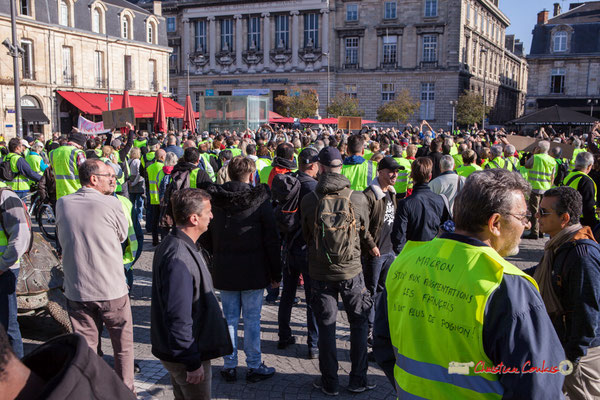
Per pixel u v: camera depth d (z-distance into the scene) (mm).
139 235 8469
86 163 4430
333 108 54938
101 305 4328
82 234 4262
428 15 56719
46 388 1247
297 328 6465
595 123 23156
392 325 2346
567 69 56000
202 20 66375
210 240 4957
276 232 4898
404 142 17062
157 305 3535
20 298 5520
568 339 3373
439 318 2080
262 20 63250
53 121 41281
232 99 26047
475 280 1999
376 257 5754
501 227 2139
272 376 5148
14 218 4383
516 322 1899
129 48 47594
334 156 4980
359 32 59219
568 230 3502
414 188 5520
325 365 4734
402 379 2229
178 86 68750
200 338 3539
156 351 3549
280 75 62844
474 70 64375
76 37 42594
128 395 1430
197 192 3625
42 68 40094
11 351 1251
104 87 45250
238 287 4812
